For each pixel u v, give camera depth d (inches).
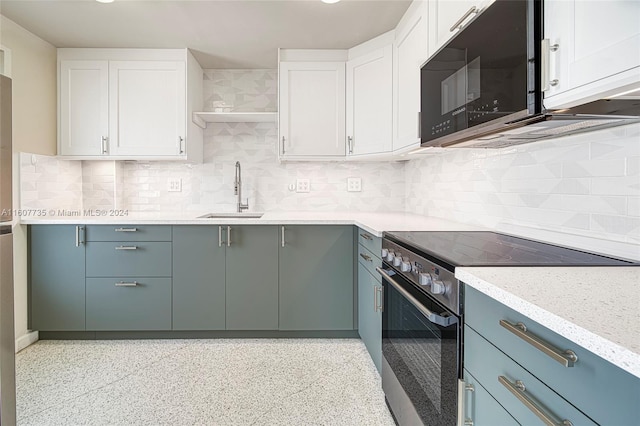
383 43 105.7
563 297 30.7
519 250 53.2
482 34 52.1
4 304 58.1
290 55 116.7
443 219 99.8
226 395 77.4
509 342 33.9
